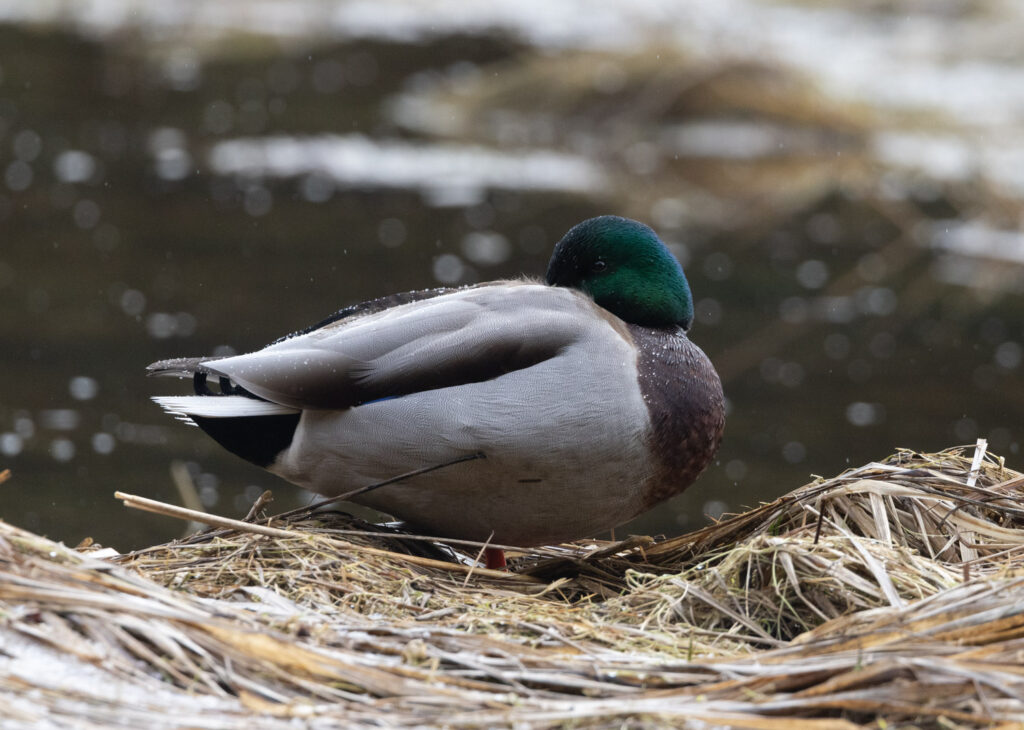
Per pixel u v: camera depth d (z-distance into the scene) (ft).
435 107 79.97
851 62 83.97
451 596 19.79
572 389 21.09
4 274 51.65
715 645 18.06
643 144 75.77
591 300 23.03
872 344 49.01
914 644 15.97
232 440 22.72
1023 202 66.33
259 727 14.28
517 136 77.30
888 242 61.57
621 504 22.06
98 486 36.83
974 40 87.35
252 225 59.16
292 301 49.67
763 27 86.38
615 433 21.25
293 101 80.69
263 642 15.64
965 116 77.10
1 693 14.25
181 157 69.26
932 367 46.93
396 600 18.76
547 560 23.53
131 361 44.27
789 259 58.70
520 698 15.43
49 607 15.65
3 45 88.53
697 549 22.09
